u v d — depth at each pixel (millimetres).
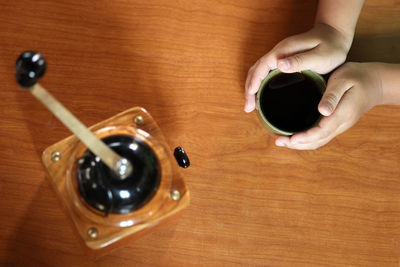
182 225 635
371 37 727
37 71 414
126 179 517
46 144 647
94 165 518
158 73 686
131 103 670
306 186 664
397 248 652
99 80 675
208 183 652
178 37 701
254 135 676
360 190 668
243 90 693
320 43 688
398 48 726
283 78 662
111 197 515
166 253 625
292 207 654
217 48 703
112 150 499
